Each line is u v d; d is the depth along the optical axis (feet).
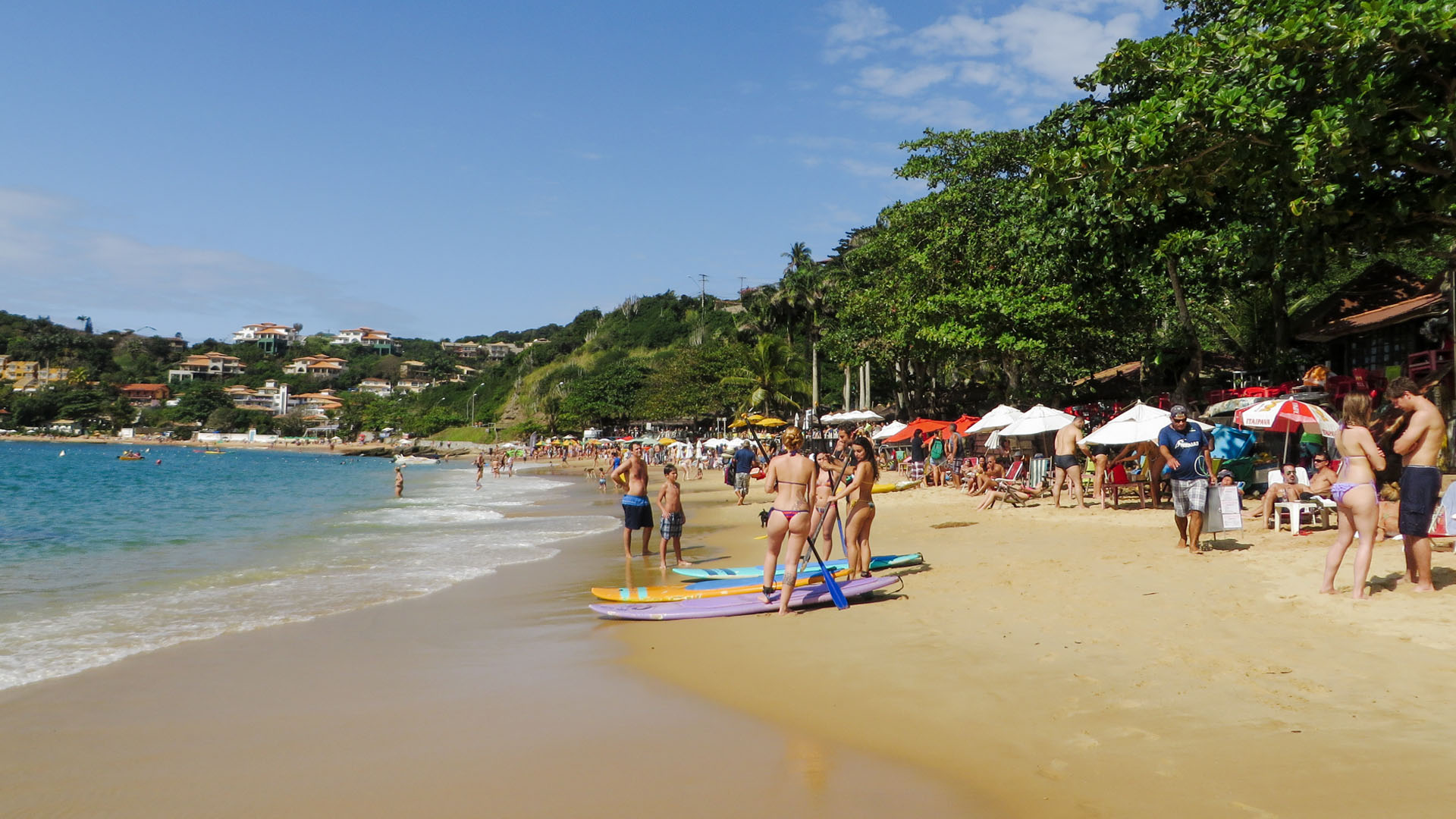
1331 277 83.15
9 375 547.49
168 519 67.36
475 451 347.97
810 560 35.63
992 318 77.66
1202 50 35.40
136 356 620.49
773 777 13.35
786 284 194.70
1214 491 29.78
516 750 15.03
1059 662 18.10
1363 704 14.16
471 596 31.22
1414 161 32.14
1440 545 26.11
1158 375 77.82
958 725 15.02
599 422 311.06
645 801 12.60
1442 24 27.96
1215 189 44.73
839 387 223.30
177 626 26.27
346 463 276.00
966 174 88.53
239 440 445.78
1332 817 10.55
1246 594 22.52
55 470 180.34
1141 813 11.13
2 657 22.41
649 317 420.77
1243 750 12.77
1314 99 33.17
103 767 14.69
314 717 17.25
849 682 18.01
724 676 19.30
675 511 36.68
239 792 13.47
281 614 27.99
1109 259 58.85
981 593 25.98
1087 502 52.03
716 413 247.29
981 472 62.75
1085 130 40.34
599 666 20.84
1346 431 21.17
